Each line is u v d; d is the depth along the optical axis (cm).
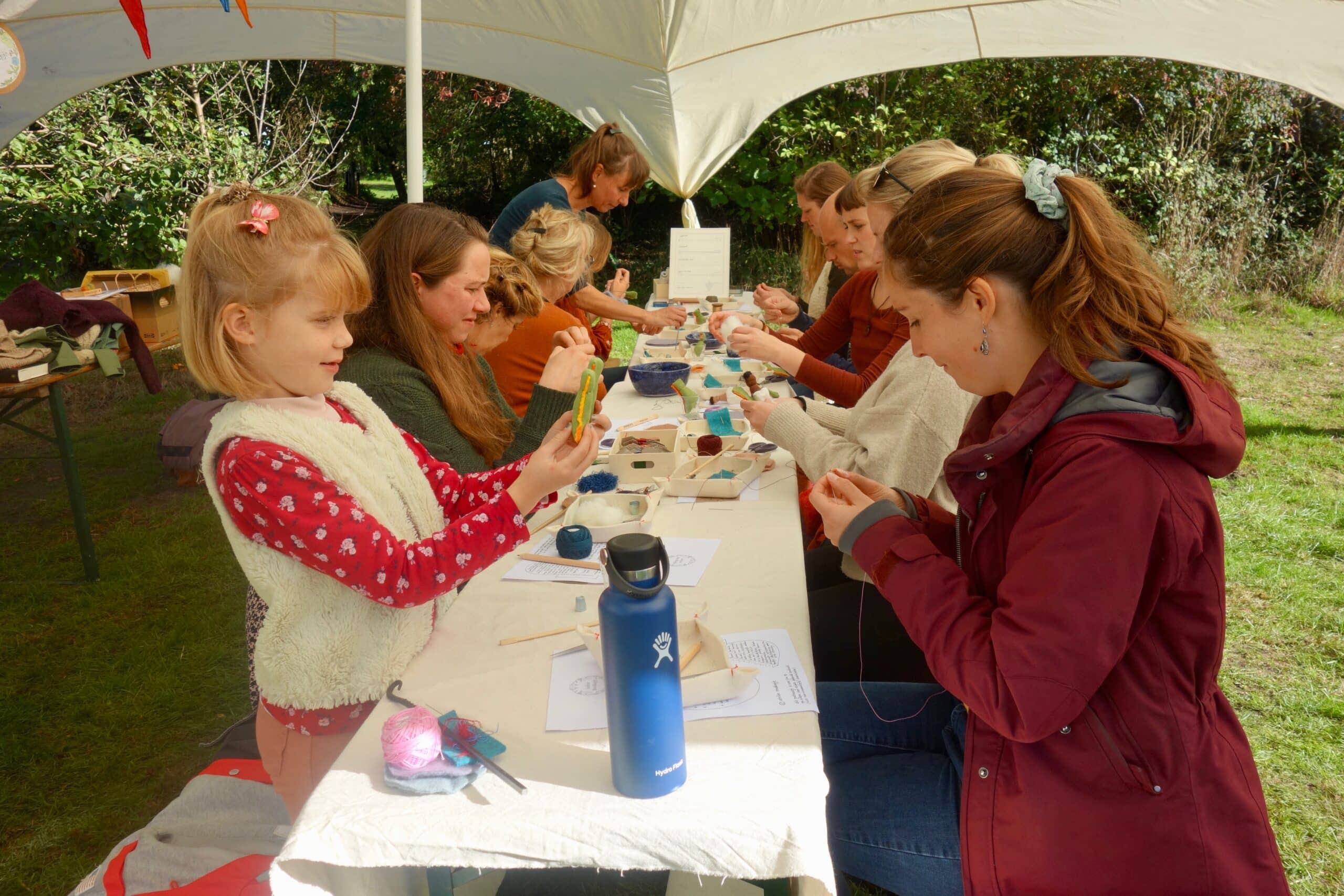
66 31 500
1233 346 702
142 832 179
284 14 533
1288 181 909
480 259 204
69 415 597
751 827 104
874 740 167
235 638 332
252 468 127
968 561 132
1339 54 493
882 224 217
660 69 576
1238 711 264
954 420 198
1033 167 119
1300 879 202
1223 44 516
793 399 251
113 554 401
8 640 331
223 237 125
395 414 192
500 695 132
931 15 554
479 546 136
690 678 130
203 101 846
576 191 426
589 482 212
